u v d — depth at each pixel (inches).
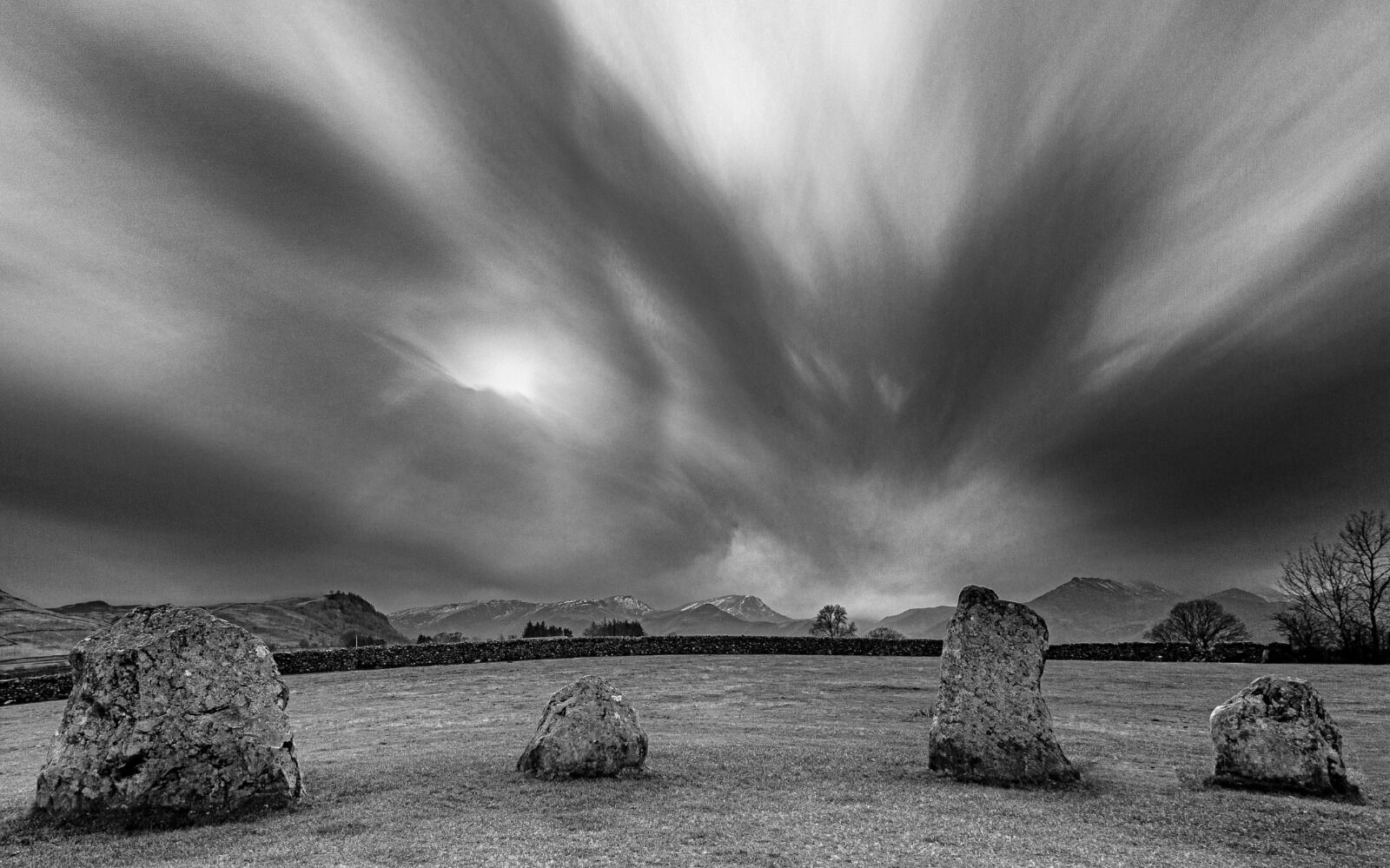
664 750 968.9
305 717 1549.0
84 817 595.5
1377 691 1707.7
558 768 768.9
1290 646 2536.9
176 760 622.5
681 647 2851.9
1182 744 1091.3
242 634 705.0
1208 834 599.2
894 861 506.6
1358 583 3105.3
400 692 1920.5
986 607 849.5
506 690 1931.6
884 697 1722.4
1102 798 715.4
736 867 490.6
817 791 721.0
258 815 631.2
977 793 721.0
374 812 636.7
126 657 645.9
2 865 514.6
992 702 804.0
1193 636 4352.9
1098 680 2000.5
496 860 496.4
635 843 540.4
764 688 1886.1
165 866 492.4
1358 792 737.6
